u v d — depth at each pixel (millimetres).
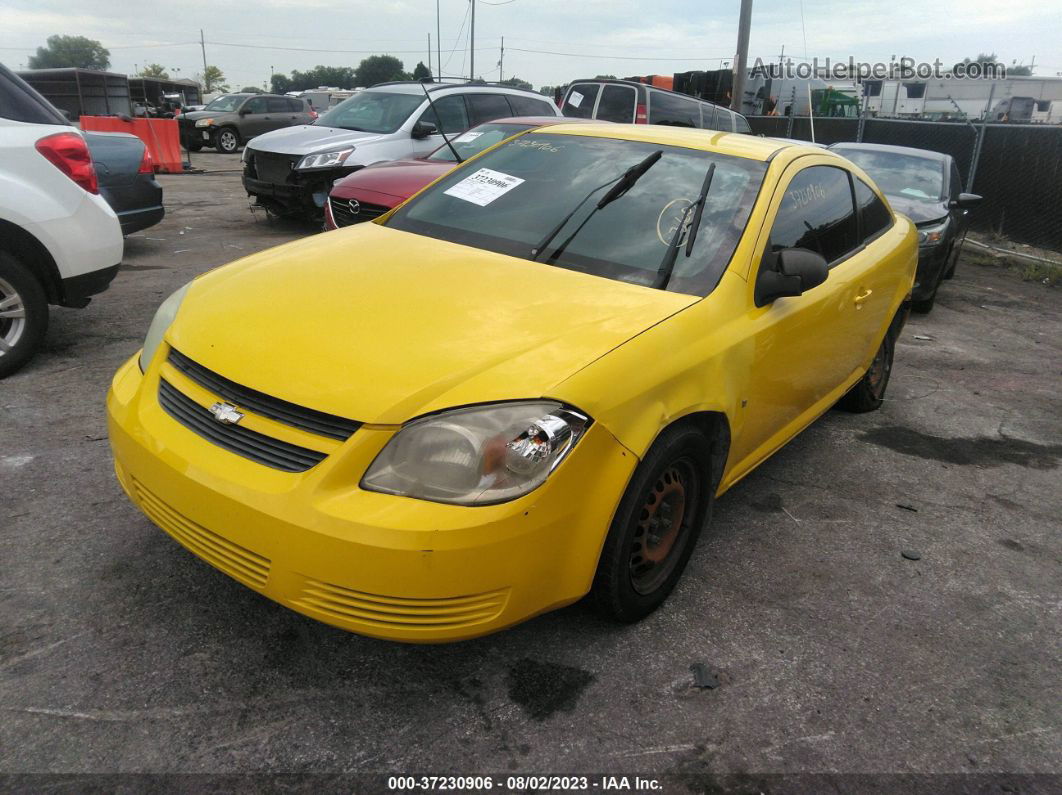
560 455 2270
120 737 2229
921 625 3061
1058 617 3193
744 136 3979
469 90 11188
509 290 2809
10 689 2352
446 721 2381
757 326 3086
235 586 2893
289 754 2223
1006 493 4289
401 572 2131
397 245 3238
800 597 3168
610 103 14172
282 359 2395
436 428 2186
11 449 3777
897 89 24297
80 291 4812
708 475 2979
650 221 3254
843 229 4129
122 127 16641
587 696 2523
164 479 2422
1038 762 2438
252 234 10078
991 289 10352
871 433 5000
